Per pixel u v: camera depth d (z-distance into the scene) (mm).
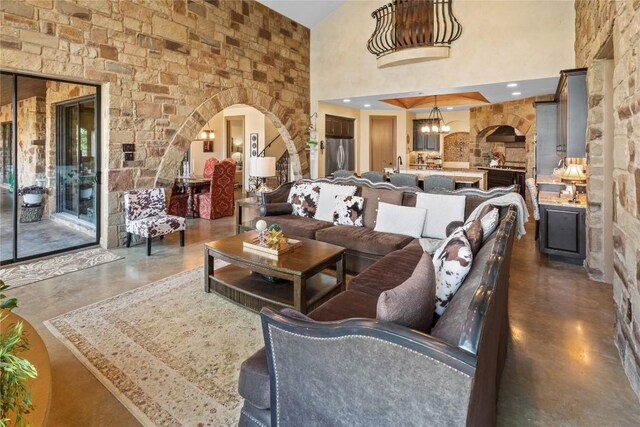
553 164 5305
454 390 933
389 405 1050
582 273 3939
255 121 10070
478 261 1736
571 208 4180
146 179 4930
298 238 3576
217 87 5824
